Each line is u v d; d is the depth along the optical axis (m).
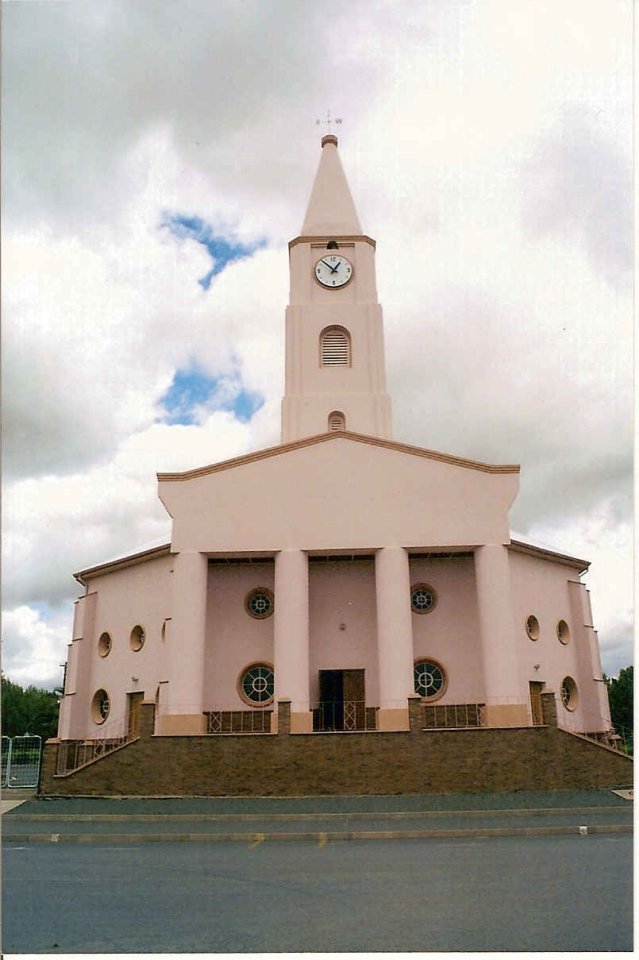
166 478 26.59
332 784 21.73
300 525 26.14
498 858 12.97
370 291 35.97
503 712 24.39
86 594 32.62
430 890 10.55
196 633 25.22
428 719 25.98
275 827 17.34
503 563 25.70
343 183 38.16
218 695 26.62
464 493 26.33
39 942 8.50
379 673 25.14
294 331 35.19
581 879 11.07
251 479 26.64
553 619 30.27
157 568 29.61
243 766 22.00
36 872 12.52
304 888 10.88
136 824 18.31
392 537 25.98
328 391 34.34
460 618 27.41
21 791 25.52
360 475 26.62
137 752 22.25
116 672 30.25
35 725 72.38
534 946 7.96
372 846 14.74
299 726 24.19
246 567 27.89
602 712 30.33
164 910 9.77
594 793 20.88
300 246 36.59
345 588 27.72
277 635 25.23
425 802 20.22
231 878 11.72
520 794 21.03
